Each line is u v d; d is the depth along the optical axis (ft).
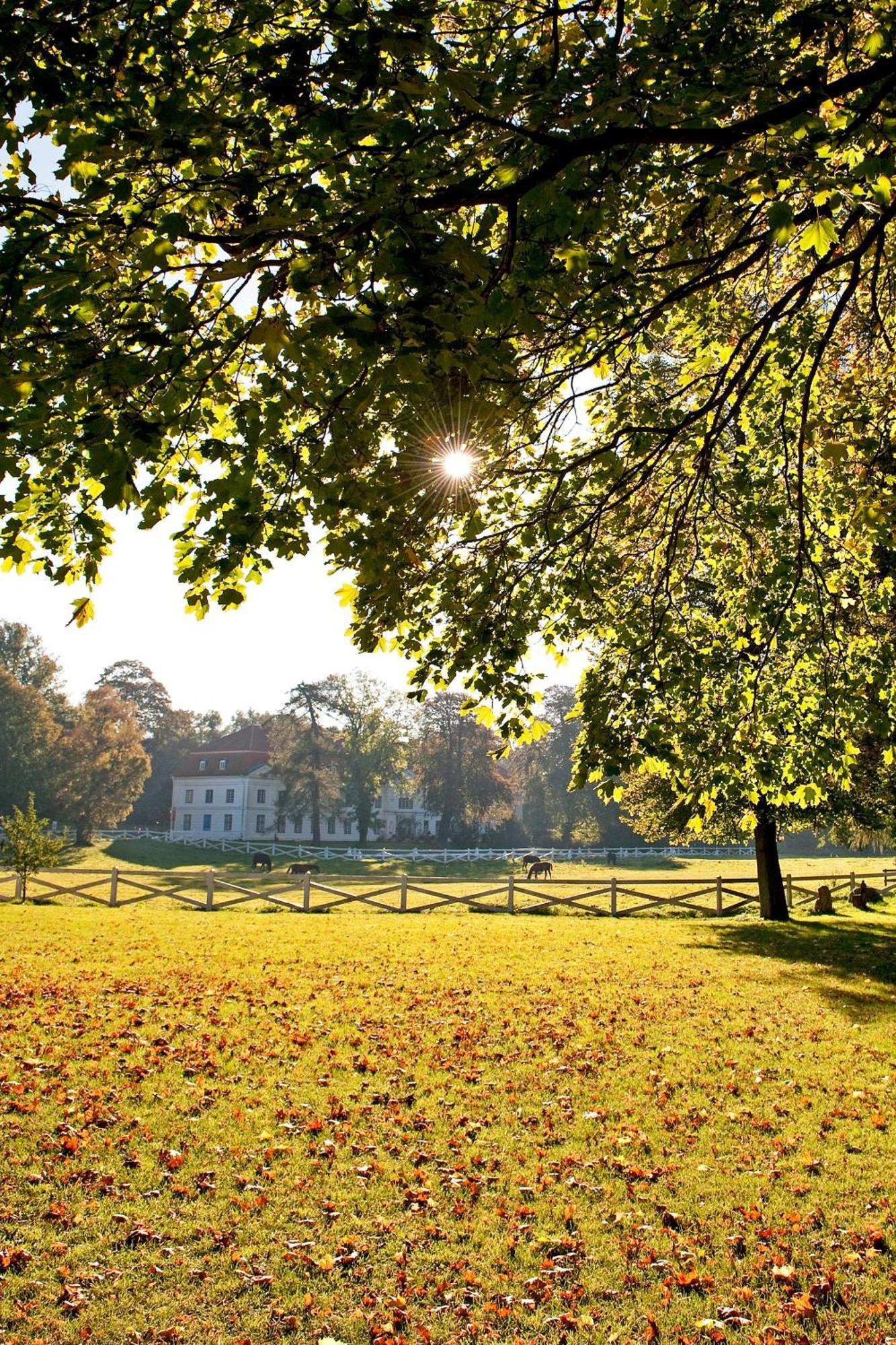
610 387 25.31
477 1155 22.77
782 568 24.98
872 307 24.75
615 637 25.31
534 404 20.66
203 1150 22.58
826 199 13.94
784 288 28.81
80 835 217.77
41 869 79.25
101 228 13.71
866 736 54.08
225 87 14.35
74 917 66.39
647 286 20.43
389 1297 16.71
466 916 76.59
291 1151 22.74
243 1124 24.23
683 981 45.03
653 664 23.70
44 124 13.50
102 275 13.16
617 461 21.36
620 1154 23.12
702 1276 17.51
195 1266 17.56
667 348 28.81
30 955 48.42
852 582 28.43
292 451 16.39
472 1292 16.96
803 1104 26.78
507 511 24.20
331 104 13.70
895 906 87.51
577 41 17.22
